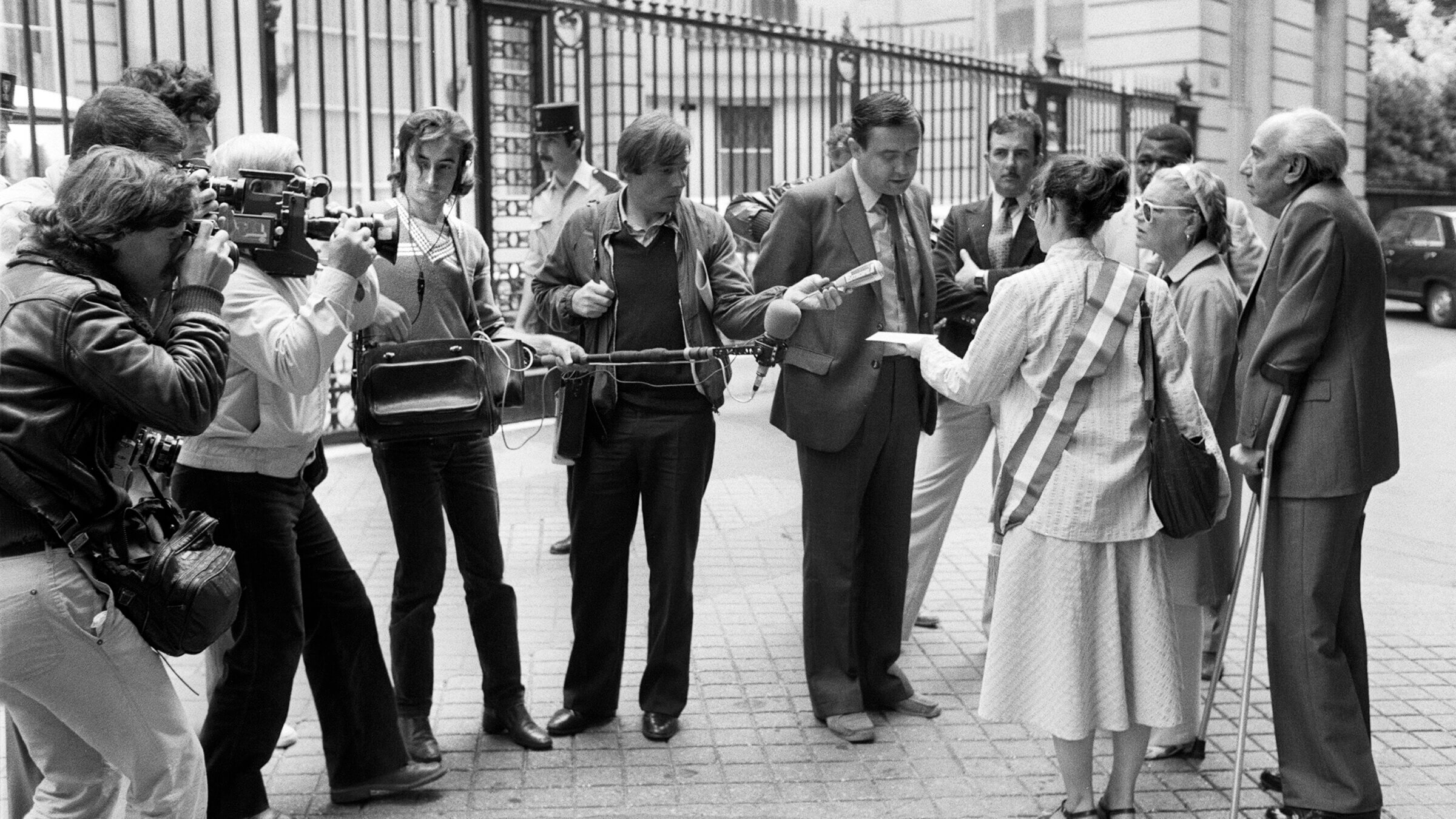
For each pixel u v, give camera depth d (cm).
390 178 403
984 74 1353
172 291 284
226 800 354
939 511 515
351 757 377
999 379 364
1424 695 478
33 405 258
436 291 394
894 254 445
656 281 421
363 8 775
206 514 319
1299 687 368
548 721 442
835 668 440
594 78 1401
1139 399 357
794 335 432
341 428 845
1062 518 353
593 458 425
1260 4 1939
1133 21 1819
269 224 320
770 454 893
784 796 394
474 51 852
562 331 429
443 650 511
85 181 267
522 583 597
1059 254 364
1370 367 364
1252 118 1947
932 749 429
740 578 617
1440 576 637
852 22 1870
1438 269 1781
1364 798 363
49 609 262
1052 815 378
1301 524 367
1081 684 355
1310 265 360
